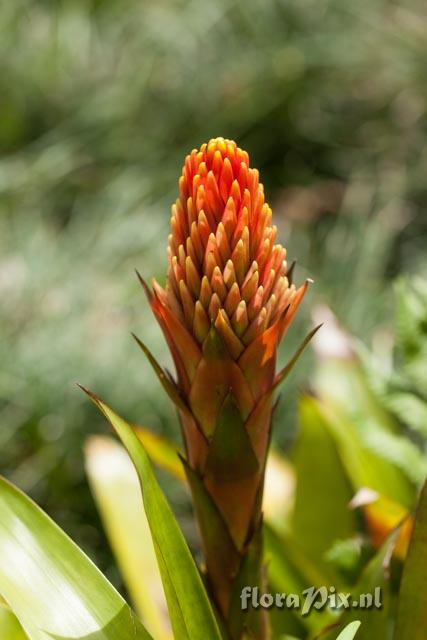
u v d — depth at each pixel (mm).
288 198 3191
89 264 2547
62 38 3293
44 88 3297
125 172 3018
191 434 986
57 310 2334
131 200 2848
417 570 1030
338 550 1179
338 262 2693
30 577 982
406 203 3049
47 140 3178
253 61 3316
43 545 993
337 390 1309
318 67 3338
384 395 1242
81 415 2123
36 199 2945
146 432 1293
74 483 2096
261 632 1029
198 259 947
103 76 3334
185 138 3221
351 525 1284
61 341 2213
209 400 968
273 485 1363
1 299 2385
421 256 2789
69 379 2141
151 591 1240
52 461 2094
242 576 1009
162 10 3402
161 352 2211
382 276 2732
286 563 1249
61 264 2506
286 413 2125
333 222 3033
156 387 2133
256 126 3328
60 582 986
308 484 1291
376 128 3363
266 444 997
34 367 2156
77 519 2068
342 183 3264
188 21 3377
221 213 941
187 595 981
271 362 968
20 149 3262
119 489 1296
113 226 2705
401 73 3350
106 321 2352
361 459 1283
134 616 987
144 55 3322
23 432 2141
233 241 941
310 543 1287
